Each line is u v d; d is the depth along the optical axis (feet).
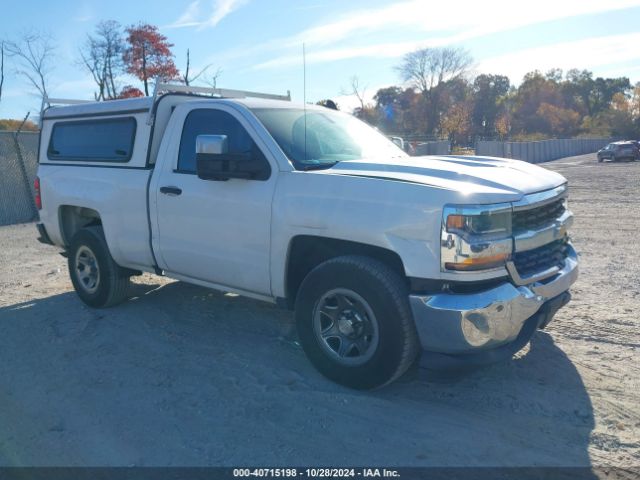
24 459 11.86
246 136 15.85
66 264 28.91
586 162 148.56
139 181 18.16
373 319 13.21
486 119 284.00
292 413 13.19
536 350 16.33
